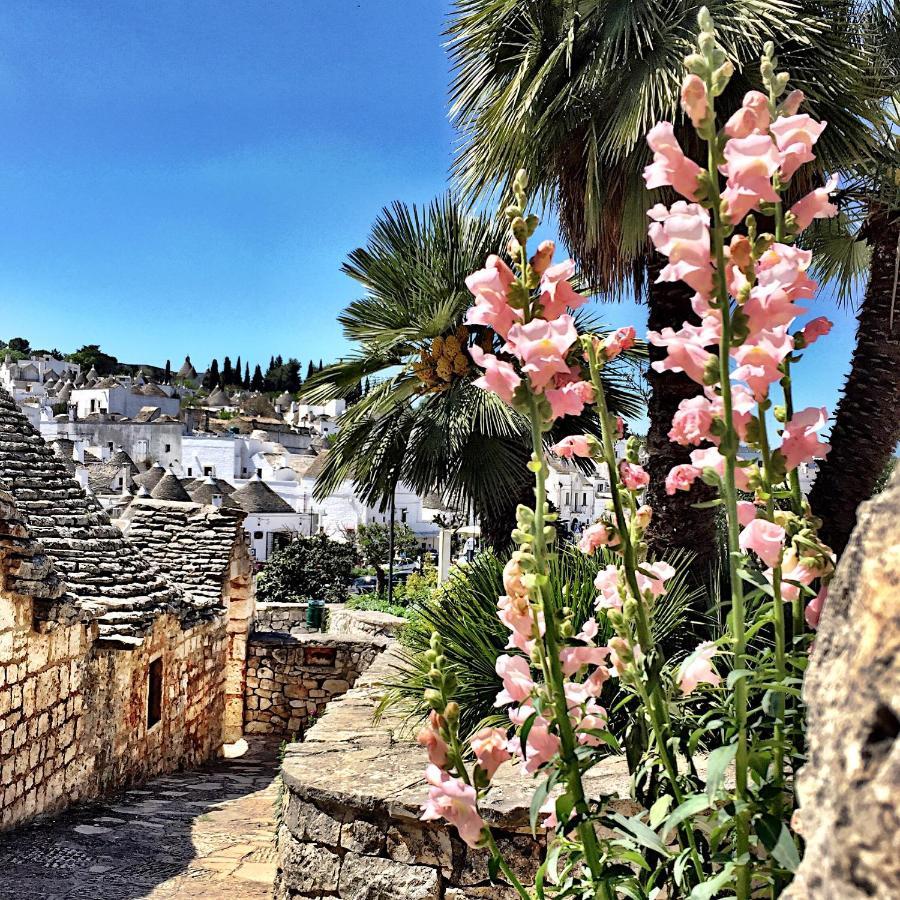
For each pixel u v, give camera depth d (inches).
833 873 32.3
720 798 58.5
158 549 570.6
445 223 312.5
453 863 149.1
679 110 210.7
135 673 392.5
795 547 62.4
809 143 60.4
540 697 62.9
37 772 302.7
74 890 231.5
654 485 228.4
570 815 65.2
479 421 290.8
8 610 278.4
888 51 209.0
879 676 34.7
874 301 219.1
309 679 598.9
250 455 2551.7
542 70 225.8
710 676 65.0
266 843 295.0
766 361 59.7
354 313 322.0
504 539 301.3
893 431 214.1
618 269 264.8
